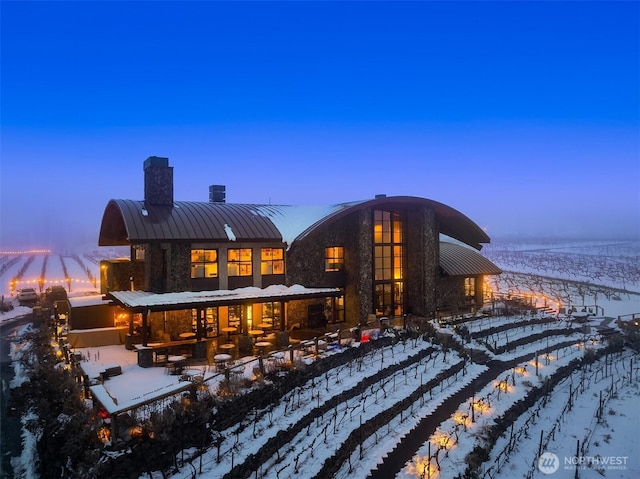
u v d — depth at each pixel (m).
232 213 25.75
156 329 22.38
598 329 32.16
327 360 18.62
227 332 23.34
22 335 28.20
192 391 12.73
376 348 21.86
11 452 13.10
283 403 15.28
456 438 15.05
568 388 21.91
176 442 11.45
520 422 17.94
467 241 35.44
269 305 25.11
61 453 10.80
